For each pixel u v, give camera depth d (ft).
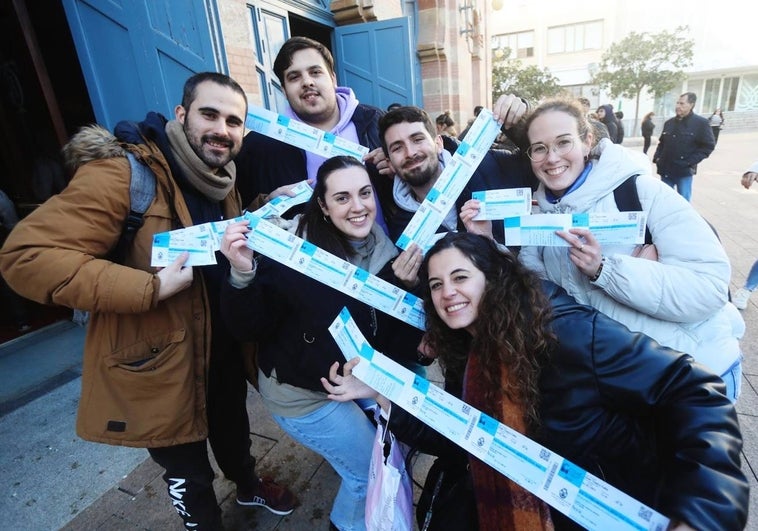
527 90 72.69
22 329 12.60
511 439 3.55
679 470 2.78
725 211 20.12
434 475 4.69
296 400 4.78
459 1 24.43
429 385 3.94
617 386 3.18
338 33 18.35
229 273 4.46
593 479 3.24
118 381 4.38
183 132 4.60
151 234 4.39
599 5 91.20
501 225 5.65
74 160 4.24
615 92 77.36
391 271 4.96
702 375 3.04
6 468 7.53
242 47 11.37
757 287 11.41
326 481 6.97
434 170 5.63
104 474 7.33
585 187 4.51
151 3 8.82
